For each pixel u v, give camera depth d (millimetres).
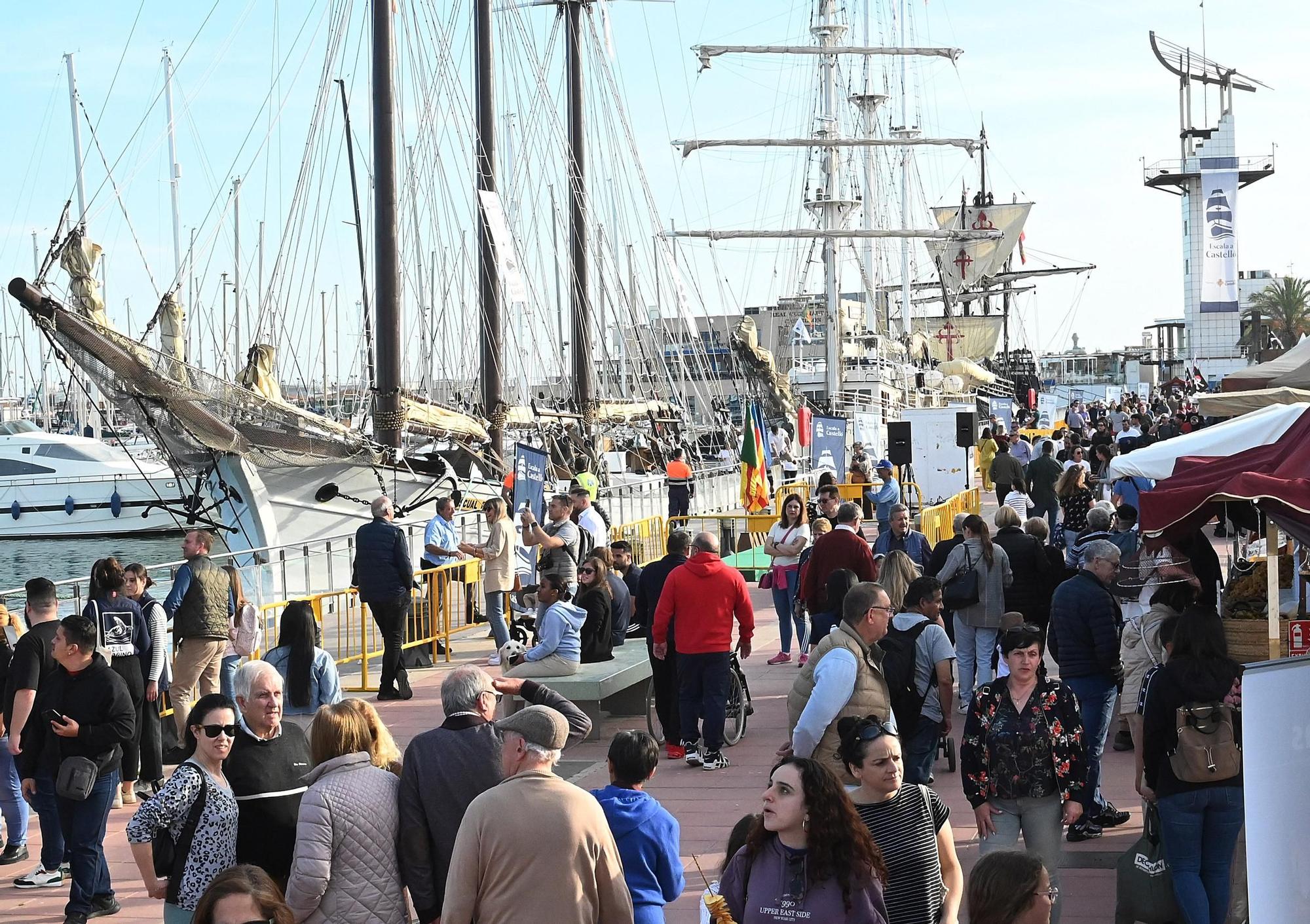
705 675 12750
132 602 11680
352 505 28797
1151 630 9633
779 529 18219
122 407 25625
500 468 34750
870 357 69562
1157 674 7547
